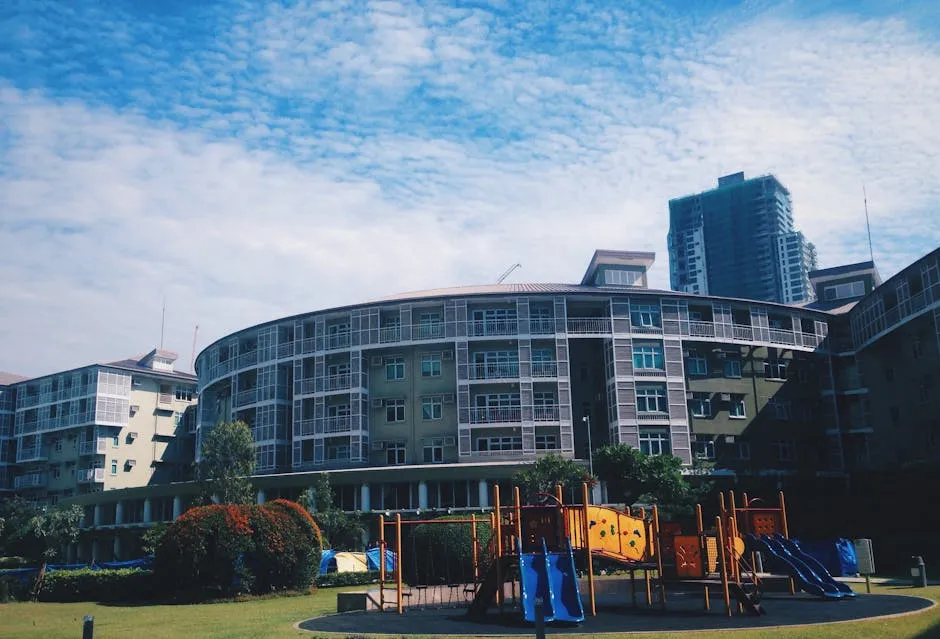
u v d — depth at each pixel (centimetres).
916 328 5841
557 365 6047
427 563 3350
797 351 6781
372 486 5709
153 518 6769
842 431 6675
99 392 8750
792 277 19875
